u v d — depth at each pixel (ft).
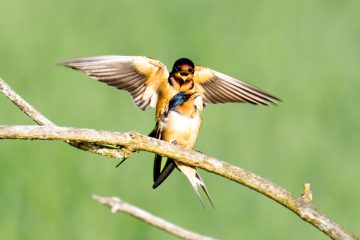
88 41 55.77
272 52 56.75
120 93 51.11
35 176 45.09
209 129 50.03
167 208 44.91
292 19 60.85
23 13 58.75
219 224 44.80
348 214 46.16
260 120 51.03
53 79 52.54
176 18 58.54
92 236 42.88
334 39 58.95
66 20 57.67
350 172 48.01
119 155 24.79
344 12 62.23
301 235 45.09
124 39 55.88
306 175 47.93
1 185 44.50
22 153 46.06
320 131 50.44
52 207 43.93
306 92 53.78
